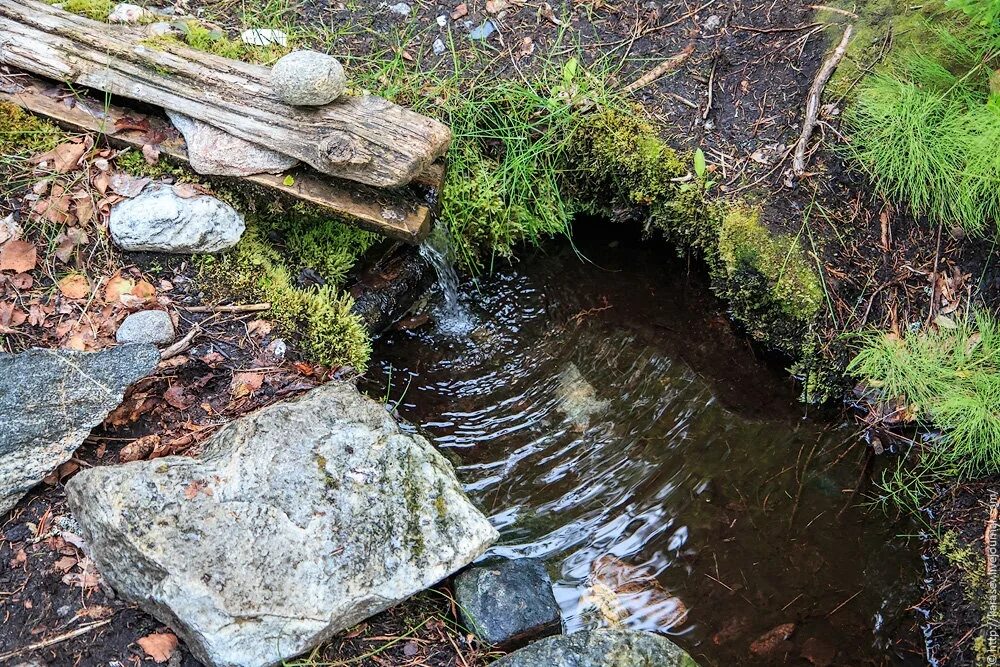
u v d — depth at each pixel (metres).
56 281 1.46
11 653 1.26
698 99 1.75
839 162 1.67
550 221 1.78
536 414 1.67
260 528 1.32
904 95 1.61
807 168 1.68
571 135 1.74
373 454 1.40
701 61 1.78
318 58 1.49
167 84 1.53
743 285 1.68
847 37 1.71
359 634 1.35
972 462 1.53
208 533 1.30
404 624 1.37
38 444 1.34
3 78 1.54
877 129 1.63
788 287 1.64
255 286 1.54
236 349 1.50
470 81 1.76
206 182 1.55
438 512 1.39
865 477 1.59
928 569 1.51
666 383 1.70
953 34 1.64
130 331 1.44
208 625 1.25
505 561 1.47
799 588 1.49
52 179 1.50
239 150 1.52
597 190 1.79
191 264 1.53
